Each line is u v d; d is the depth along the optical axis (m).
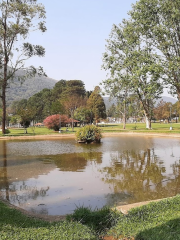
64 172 8.53
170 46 14.01
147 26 13.82
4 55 27.97
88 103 62.88
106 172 8.45
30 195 6.00
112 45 28.02
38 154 13.05
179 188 6.39
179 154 12.57
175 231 3.41
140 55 14.45
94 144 18.17
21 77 29.61
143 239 3.37
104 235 3.78
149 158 11.34
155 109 76.25
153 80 13.65
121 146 16.55
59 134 29.03
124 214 4.21
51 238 3.22
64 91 76.75
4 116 29.25
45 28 28.61
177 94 17.50
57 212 4.87
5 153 13.64
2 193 6.21
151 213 4.07
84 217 4.18
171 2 13.78
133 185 6.75
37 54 29.34
